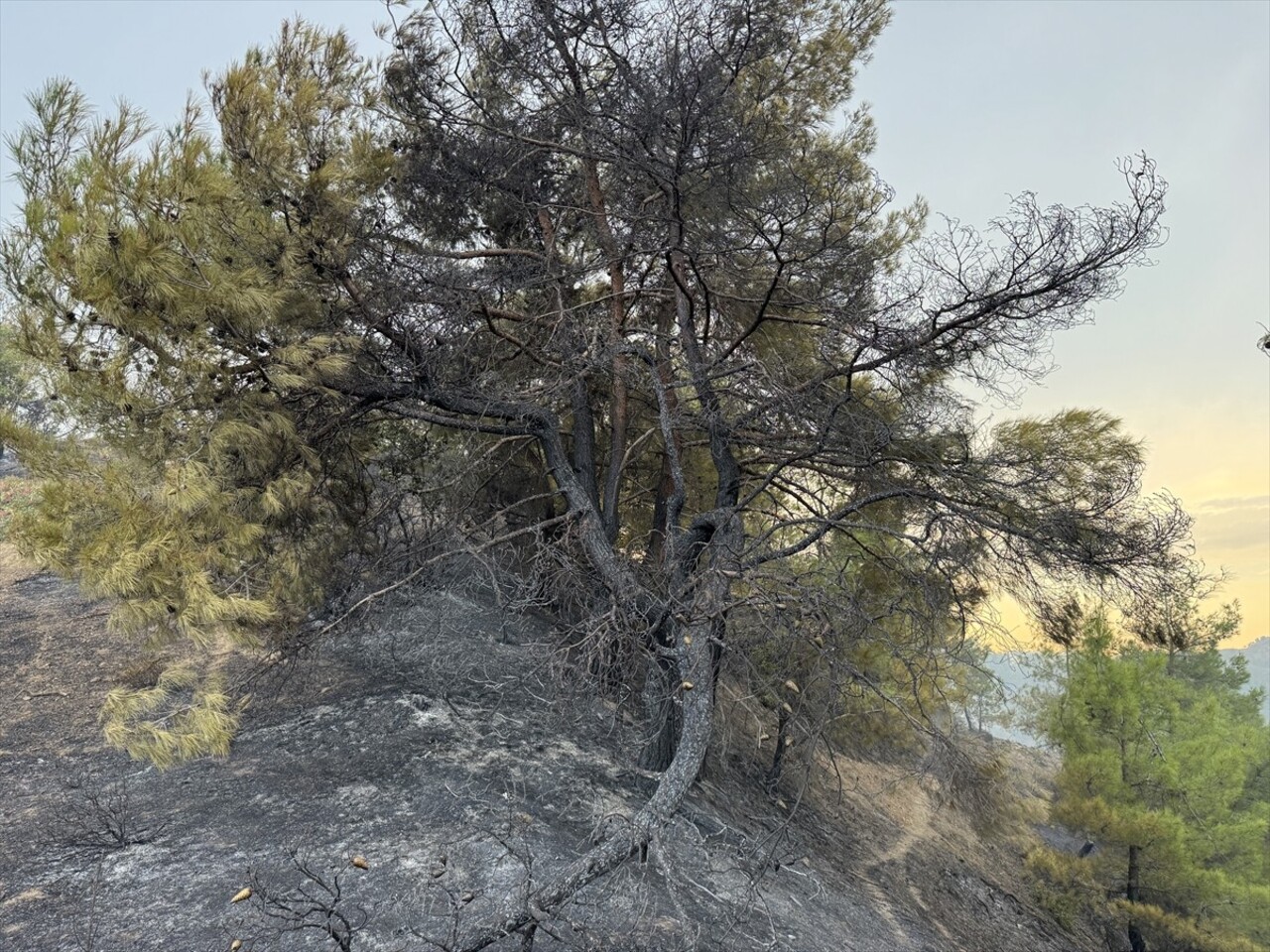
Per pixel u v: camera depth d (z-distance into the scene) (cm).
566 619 872
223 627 664
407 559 984
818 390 884
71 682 1051
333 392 780
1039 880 1577
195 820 685
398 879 589
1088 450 833
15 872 596
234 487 719
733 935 619
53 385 614
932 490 844
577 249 1183
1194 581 787
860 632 795
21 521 559
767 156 807
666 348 1029
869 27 1173
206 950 493
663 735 871
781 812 1131
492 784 777
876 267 1001
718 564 732
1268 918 1488
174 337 645
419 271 854
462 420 910
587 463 1059
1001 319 777
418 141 963
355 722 900
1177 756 1516
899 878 1216
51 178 605
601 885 627
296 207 741
